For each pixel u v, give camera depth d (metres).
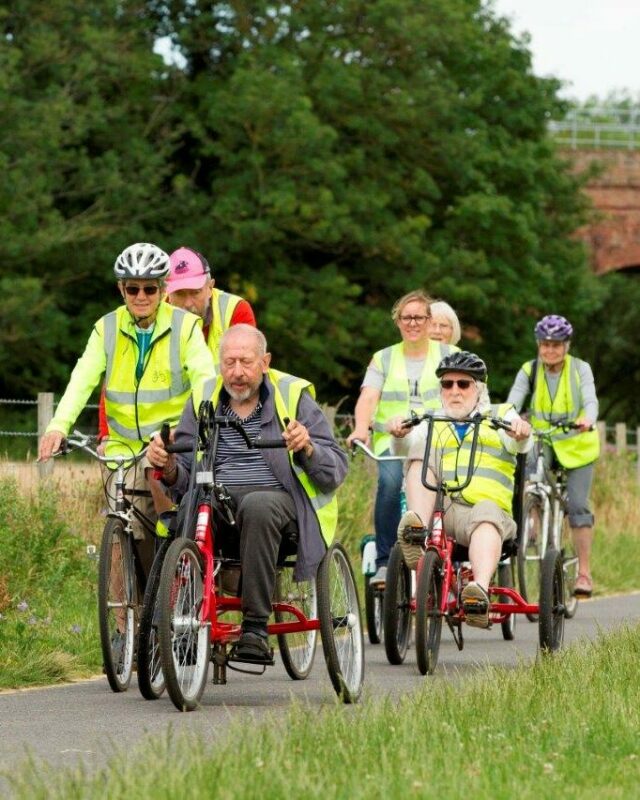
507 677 23.33
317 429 24.91
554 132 170.25
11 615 33.69
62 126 118.50
